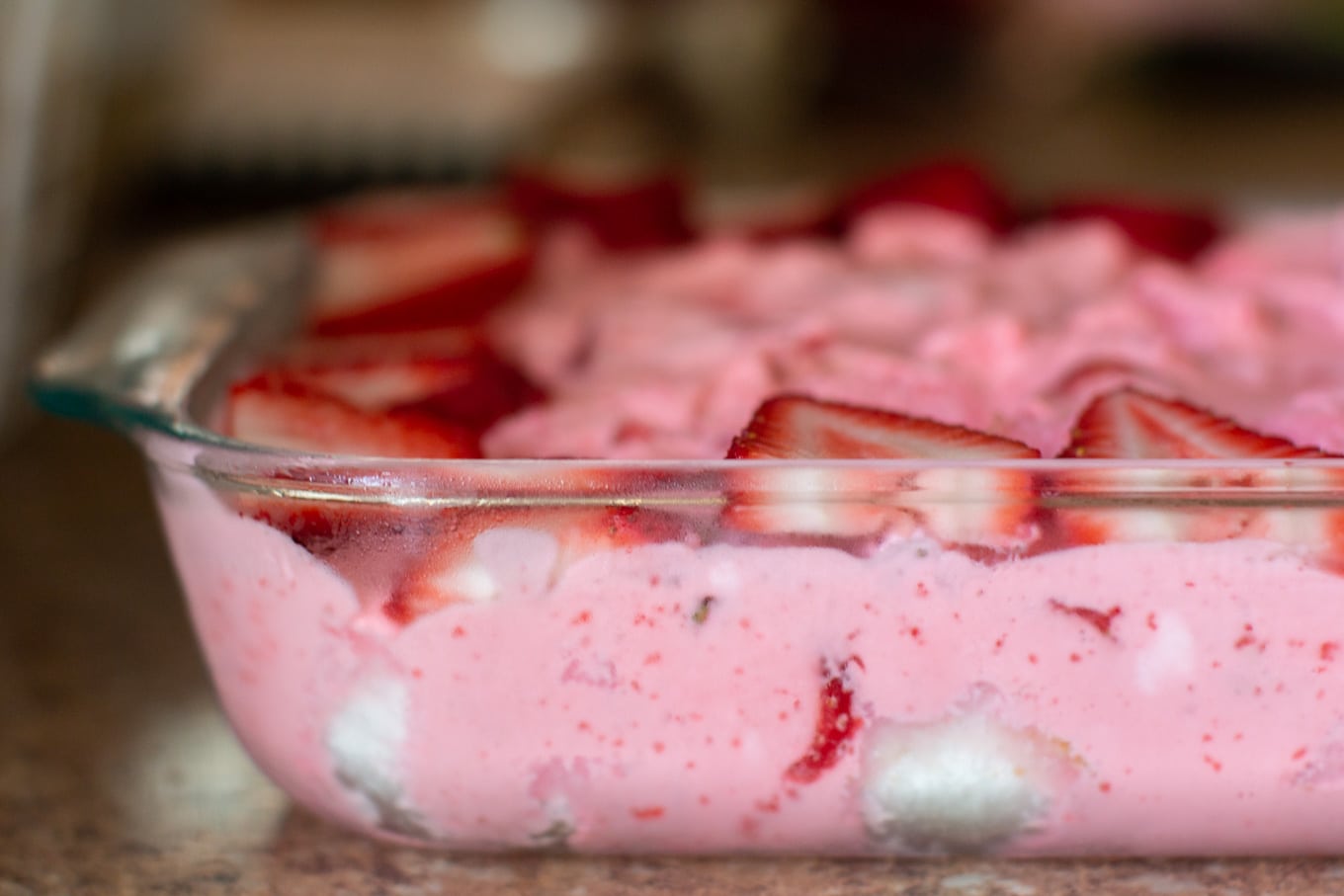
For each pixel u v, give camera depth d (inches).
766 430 13.5
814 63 45.4
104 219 25.2
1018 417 14.2
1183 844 13.5
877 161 40.6
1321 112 50.0
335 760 13.5
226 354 15.1
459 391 14.6
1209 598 12.9
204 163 30.3
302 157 30.5
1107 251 17.6
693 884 13.6
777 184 36.2
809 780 13.3
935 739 13.2
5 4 17.2
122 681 16.1
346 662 13.3
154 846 14.1
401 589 13.1
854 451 13.4
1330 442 13.8
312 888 13.7
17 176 18.0
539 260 18.1
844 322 15.9
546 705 13.2
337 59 32.4
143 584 17.8
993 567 12.9
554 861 13.9
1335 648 13.0
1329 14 51.5
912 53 46.5
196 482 13.4
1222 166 40.4
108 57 20.1
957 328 15.2
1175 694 13.1
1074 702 13.1
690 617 13.0
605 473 12.8
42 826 14.3
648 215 19.0
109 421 14.0
